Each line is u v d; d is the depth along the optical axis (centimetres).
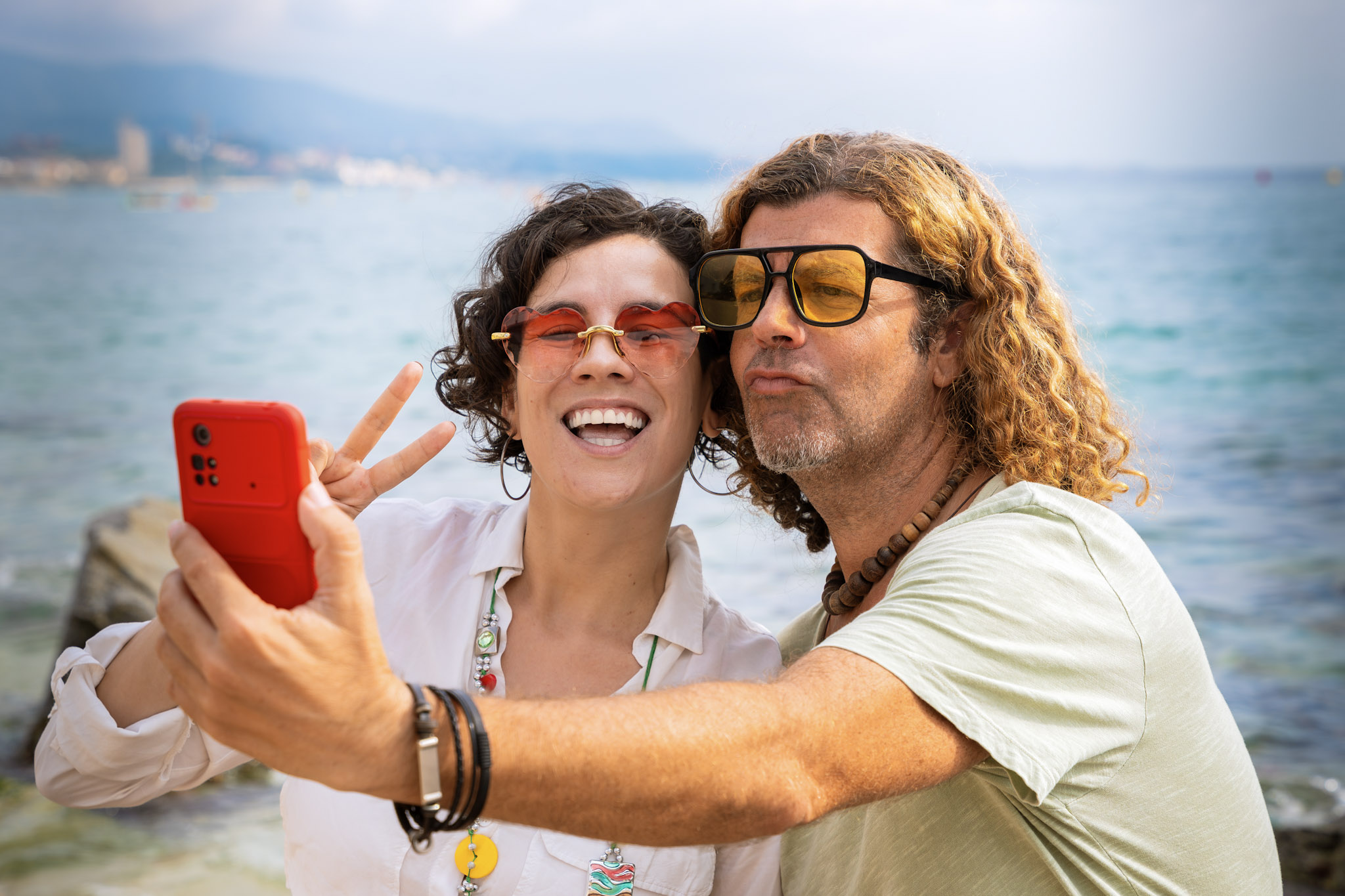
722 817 123
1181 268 3212
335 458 158
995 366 187
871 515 198
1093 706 151
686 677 196
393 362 2311
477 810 115
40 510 1248
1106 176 10050
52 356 2433
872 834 177
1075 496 167
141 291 3400
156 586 639
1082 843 158
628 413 187
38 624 834
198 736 173
